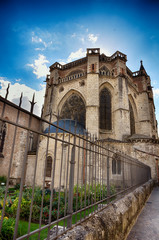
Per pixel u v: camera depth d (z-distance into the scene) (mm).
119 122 30609
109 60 38812
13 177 22641
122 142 23688
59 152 19844
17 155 23906
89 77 33125
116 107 32219
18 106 2074
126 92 33281
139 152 25812
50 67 43438
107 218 3900
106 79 34688
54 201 8953
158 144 27609
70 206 3088
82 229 2945
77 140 18734
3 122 1840
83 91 34500
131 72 44688
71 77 38406
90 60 35156
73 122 27969
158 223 6207
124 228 4770
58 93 38844
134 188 9188
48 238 2361
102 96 34188
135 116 38594
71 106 36188
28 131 2240
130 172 8531
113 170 19766
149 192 14227
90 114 30078
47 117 35750
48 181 19562
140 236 4934
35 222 7145
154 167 25109
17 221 1902
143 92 40719
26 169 23328
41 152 21547
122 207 5191
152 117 45062
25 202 7672
